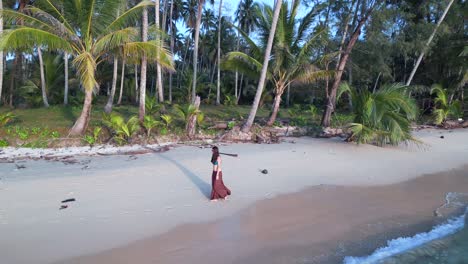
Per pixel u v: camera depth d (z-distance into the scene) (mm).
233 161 11336
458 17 25328
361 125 14445
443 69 28703
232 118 20422
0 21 13938
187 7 35438
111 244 5555
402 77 32844
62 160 10805
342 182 9586
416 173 10875
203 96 36438
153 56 12586
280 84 18016
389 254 5648
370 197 8414
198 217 6746
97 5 12000
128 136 13273
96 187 8195
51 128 13312
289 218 6895
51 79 23234
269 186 8883
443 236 6395
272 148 13992
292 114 24531
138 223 6344
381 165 11734
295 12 16656
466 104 27781
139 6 12141
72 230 5949
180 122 16688
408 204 8000
